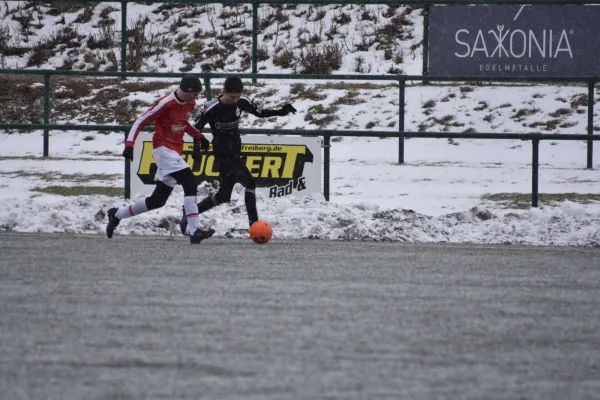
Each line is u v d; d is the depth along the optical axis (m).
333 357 18.70
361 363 18.28
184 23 108.62
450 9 67.12
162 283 27.12
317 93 87.56
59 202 46.62
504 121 81.00
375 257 33.56
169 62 100.94
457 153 75.00
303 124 82.75
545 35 66.69
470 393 16.38
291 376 17.33
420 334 20.80
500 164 70.31
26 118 87.00
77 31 108.00
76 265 30.64
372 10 107.50
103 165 66.56
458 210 49.34
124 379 17.06
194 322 21.77
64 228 41.75
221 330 20.97
